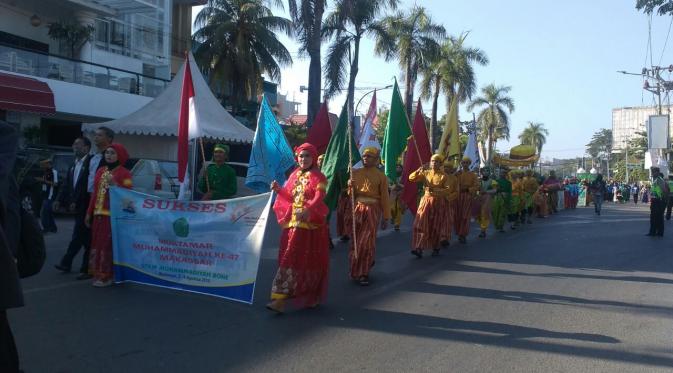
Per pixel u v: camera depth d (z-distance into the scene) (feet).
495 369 15.92
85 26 78.89
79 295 22.80
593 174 166.81
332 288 25.55
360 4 93.35
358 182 26.73
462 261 33.71
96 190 24.34
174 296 22.81
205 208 22.62
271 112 26.37
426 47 114.83
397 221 47.44
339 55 94.58
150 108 58.03
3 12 72.59
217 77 98.22
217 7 98.12
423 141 37.76
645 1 50.98
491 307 22.66
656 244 43.78
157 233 23.59
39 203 40.73
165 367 15.62
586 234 50.44
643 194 157.79
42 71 66.03
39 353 16.47
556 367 16.16
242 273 21.91
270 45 97.81
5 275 10.99
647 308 23.09
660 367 16.34
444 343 18.04
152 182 48.08
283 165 26.16
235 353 16.79
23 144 55.72
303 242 20.84
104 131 24.76
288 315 20.79
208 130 53.42
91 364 15.72
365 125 47.19
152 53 94.38
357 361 16.35
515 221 55.06
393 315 21.16
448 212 35.55
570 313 21.99
